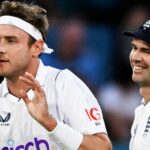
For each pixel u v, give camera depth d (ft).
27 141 54.90
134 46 56.29
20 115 55.26
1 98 56.29
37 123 54.54
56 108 55.21
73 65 105.19
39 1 110.01
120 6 112.16
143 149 54.85
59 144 52.37
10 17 54.60
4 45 53.98
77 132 52.70
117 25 110.93
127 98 100.94
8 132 55.31
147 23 56.18
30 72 55.88
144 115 56.39
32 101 50.37
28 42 55.11
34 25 55.47
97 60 106.52
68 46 106.63
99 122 54.95
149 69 55.47
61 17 110.22
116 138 97.86
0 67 54.03
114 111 99.71
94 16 111.75
